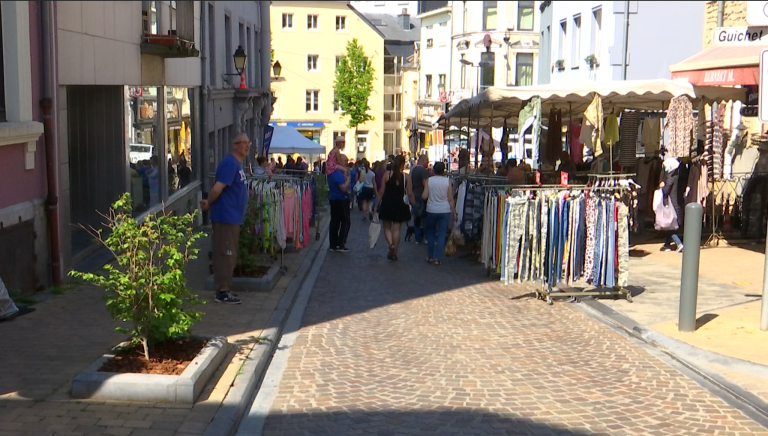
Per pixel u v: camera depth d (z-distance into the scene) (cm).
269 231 1190
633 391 620
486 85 4778
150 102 1525
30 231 916
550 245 960
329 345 768
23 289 901
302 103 6138
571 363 701
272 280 1059
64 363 650
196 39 1989
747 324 818
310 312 933
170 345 658
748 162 1678
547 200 959
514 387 629
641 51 2302
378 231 1538
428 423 547
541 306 961
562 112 1794
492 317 898
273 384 639
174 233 630
